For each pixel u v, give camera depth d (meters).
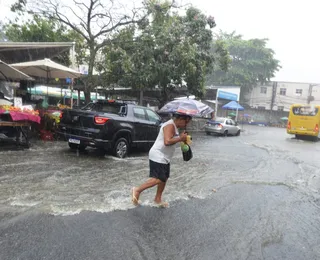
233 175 7.34
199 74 16.66
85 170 6.46
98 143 7.53
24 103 13.05
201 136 19.14
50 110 10.78
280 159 10.62
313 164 9.97
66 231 3.46
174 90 19.56
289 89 47.41
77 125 7.84
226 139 18.20
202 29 16.91
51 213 3.96
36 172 5.95
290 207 5.10
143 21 14.27
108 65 14.78
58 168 6.42
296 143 18.17
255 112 47.38
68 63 16.02
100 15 13.09
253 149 13.38
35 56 13.62
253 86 48.22
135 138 8.56
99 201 4.57
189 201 4.99
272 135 24.86
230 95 30.20
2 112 7.64
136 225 3.80
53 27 16.47
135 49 15.33
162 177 4.39
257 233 3.90
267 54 45.69
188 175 6.99
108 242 3.29
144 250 3.20
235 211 4.69
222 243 3.53
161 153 4.35
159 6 14.17
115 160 7.84
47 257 2.90
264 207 5.00
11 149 8.10
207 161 9.16
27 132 8.41
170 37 15.32
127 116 8.34
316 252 3.48
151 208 4.45
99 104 8.84
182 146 4.51
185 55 15.21
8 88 13.75
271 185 6.54
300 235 3.94
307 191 6.23
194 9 16.97
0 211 3.91
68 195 4.74
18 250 2.99
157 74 15.51
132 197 4.48
